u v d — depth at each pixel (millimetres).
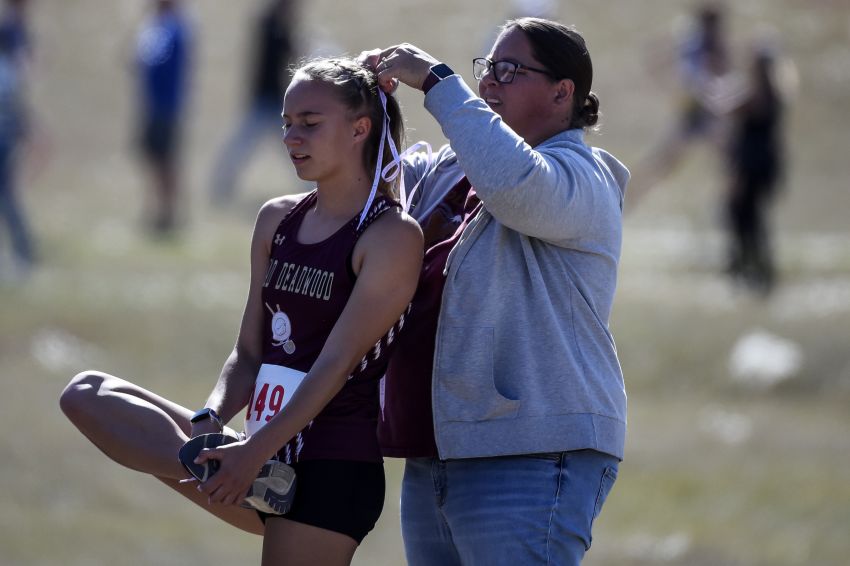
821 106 82312
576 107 15461
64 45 86188
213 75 83438
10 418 34844
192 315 43375
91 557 27781
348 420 14297
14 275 47594
